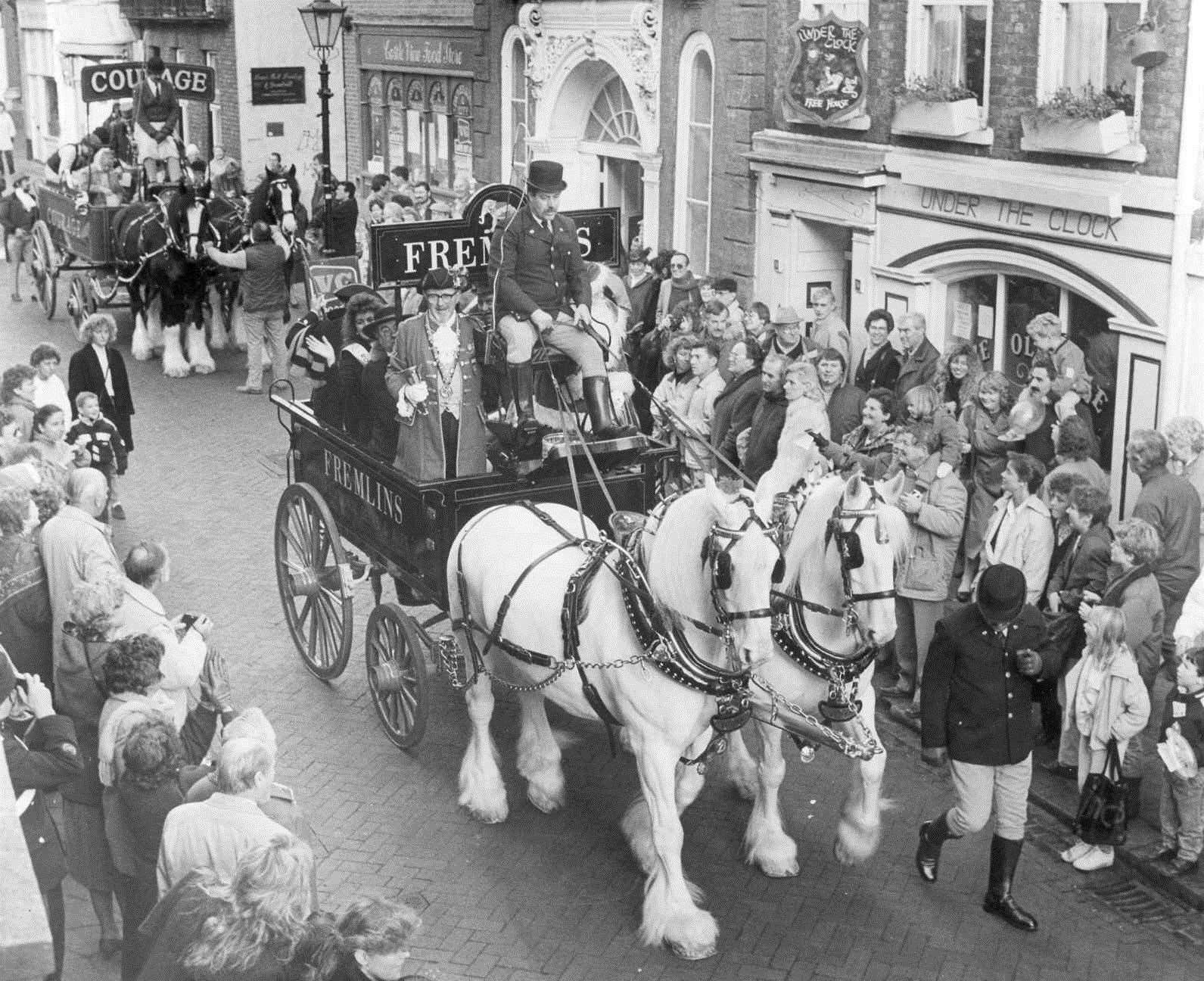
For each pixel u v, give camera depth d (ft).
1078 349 38.93
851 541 23.73
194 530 46.57
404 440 30.78
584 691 25.73
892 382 42.19
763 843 27.09
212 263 66.44
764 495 22.63
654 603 24.00
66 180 76.13
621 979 23.95
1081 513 30.30
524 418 30.32
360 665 36.47
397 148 85.56
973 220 43.75
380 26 84.07
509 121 72.54
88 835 24.12
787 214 52.70
